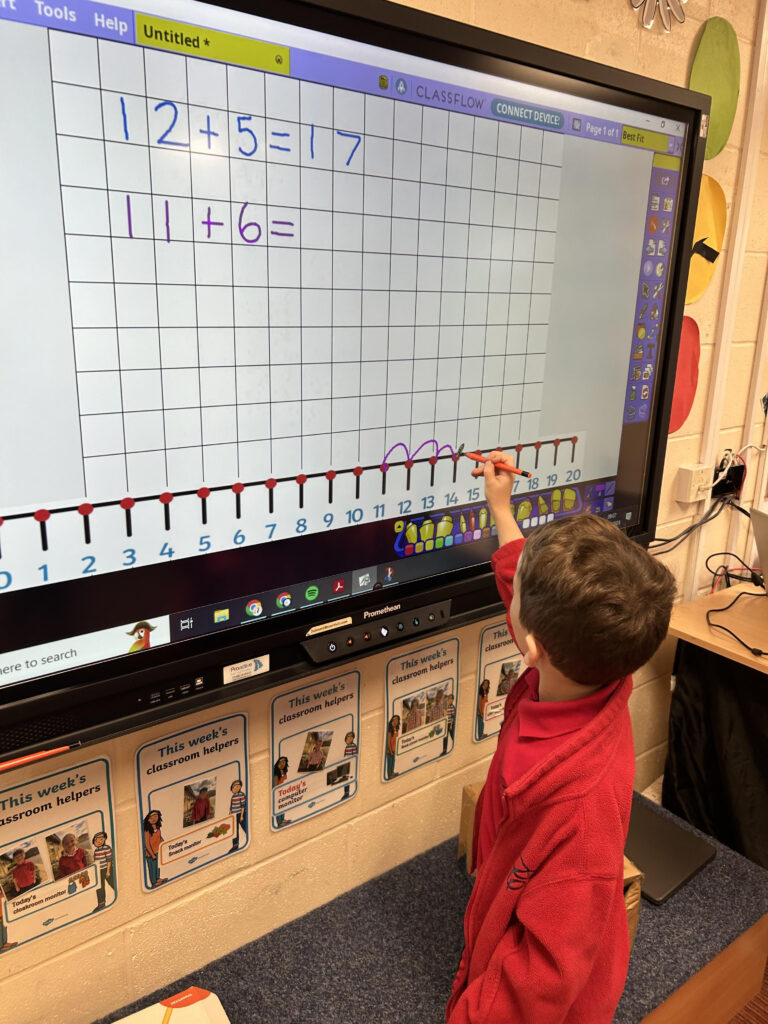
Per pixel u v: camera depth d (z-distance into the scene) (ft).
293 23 2.76
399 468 3.61
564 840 2.67
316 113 2.92
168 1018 3.34
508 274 3.77
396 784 4.57
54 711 2.72
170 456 2.85
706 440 5.78
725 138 5.08
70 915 3.41
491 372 3.85
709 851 4.99
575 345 4.19
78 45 2.34
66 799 3.26
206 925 3.91
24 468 2.52
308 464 3.27
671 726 5.77
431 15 3.09
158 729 3.45
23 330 2.43
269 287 2.97
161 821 3.59
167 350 2.76
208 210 2.73
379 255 3.27
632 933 4.26
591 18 4.17
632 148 4.10
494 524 4.13
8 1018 3.36
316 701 4.00
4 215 2.32
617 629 2.60
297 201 2.96
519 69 3.50
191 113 2.61
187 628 3.05
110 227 2.53
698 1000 4.24
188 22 2.54
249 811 3.91
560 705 2.88
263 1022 3.56
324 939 4.10
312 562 3.40
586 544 2.72
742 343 5.83
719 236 5.28
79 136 2.41
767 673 4.83
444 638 4.50
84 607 2.75
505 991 2.69
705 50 4.79
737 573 6.54
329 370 3.24
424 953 4.00
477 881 3.11
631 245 4.29
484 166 3.51
